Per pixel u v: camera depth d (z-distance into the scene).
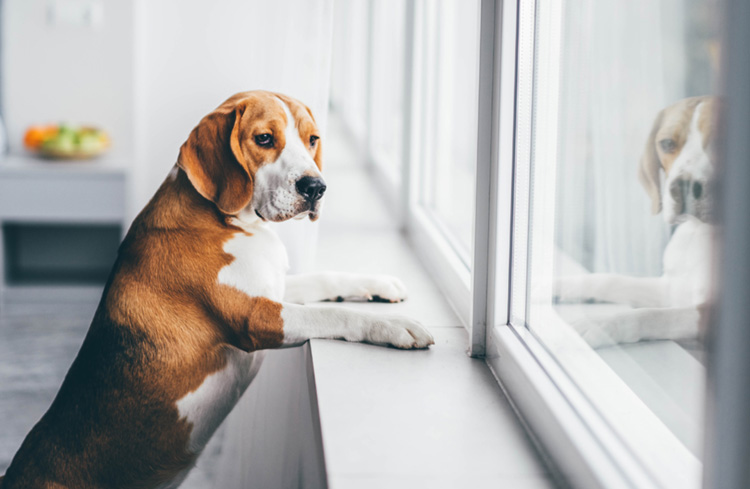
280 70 1.55
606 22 0.97
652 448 0.82
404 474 0.89
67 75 3.76
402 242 2.13
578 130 1.05
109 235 3.88
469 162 2.93
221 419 1.33
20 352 2.93
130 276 1.27
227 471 1.53
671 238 0.83
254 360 1.39
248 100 1.27
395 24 3.08
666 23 0.84
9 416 2.39
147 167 2.32
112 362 1.27
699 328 0.78
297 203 1.25
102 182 3.53
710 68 0.77
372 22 3.14
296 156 1.26
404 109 2.21
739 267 0.56
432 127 2.20
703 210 0.79
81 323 3.27
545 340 1.14
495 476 0.89
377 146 3.21
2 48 3.72
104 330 1.28
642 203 0.89
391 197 2.54
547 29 1.15
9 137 3.78
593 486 0.79
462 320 1.46
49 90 3.77
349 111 3.99
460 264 1.60
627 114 0.92
